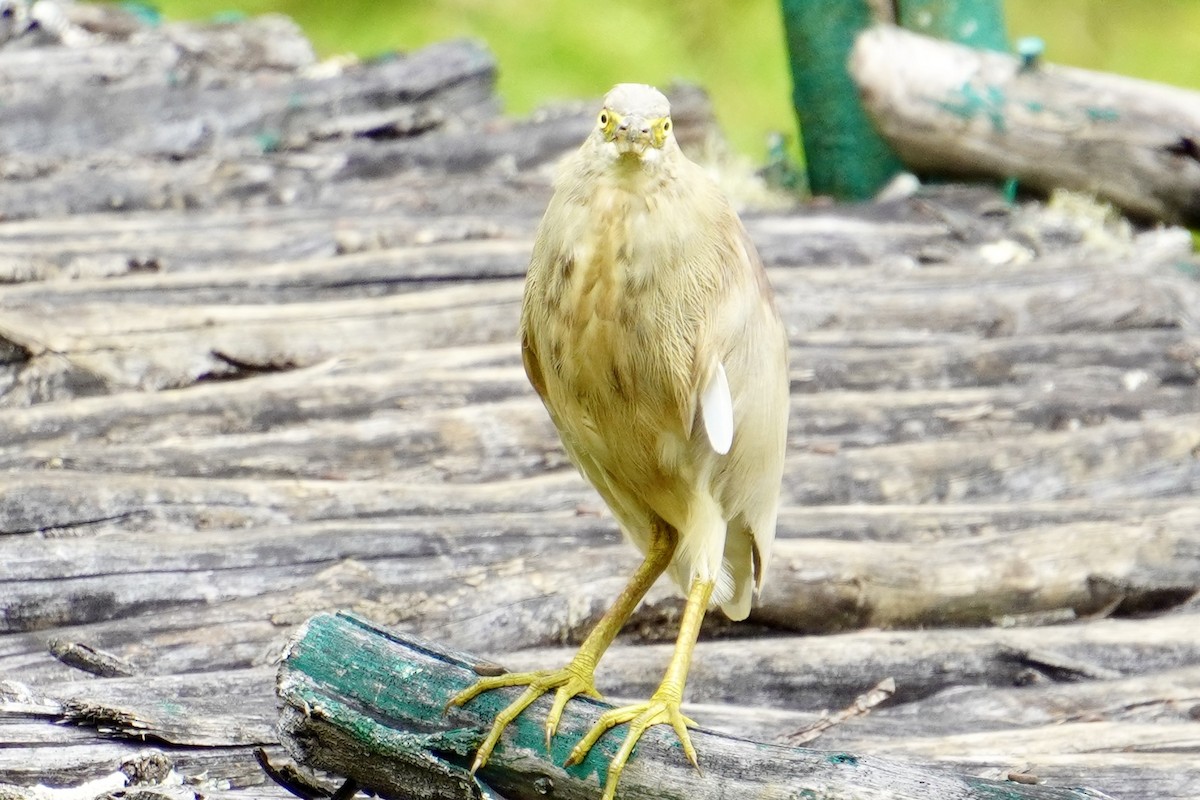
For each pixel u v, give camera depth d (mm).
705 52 21375
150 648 5938
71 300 8914
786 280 10367
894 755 5637
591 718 4578
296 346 8805
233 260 10078
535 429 8086
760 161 20109
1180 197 12414
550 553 6840
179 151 12633
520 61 20844
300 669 4539
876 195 13383
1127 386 9555
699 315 4910
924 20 13562
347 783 4668
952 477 8219
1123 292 10352
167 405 7867
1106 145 12414
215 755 5051
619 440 5133
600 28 21219
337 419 8102
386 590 6430
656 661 6293
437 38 21203
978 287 10391
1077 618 7309
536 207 11797
